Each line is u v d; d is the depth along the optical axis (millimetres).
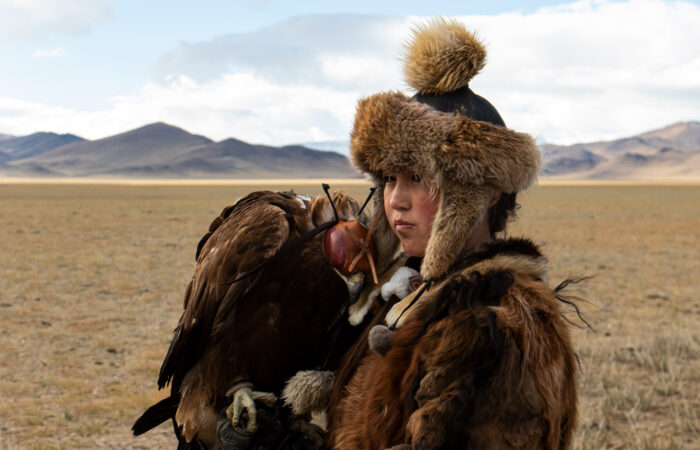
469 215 1362
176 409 2361
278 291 2010
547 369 1214
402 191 1483
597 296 14781
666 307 13617
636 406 7297
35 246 24891
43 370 9133
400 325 1460
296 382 1799
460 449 1169
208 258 2148
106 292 15359
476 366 1191
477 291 1263
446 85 1494
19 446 6473
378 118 1436
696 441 6395
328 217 2006
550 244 26891
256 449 2006
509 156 1329
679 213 50375
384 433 1331
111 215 44438
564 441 1339
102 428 7043
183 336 2145
